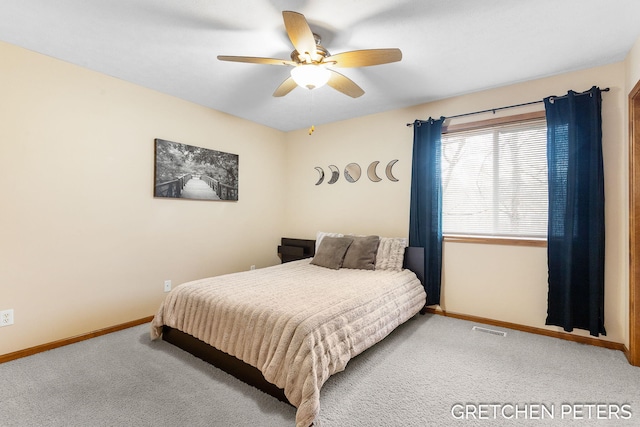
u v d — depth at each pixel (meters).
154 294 3.17
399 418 1.67
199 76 2.81
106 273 2.81
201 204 3.59
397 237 3.67
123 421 1.64
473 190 3.27
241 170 4.05
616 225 2.52
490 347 2.55
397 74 2.76
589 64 2.57
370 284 2.63
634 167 2.27
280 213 4.66
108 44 2.28
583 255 2.59
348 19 1.96
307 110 3.74
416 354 2.42
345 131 4.11
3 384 1.97
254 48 2.33
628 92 2.40
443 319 3.24
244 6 1.84
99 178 2.76
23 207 2.35
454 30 2.09
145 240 3.09
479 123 3.17
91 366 2.20
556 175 2.70
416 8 1.86
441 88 3.08
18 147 2.32
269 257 4.46
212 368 2.18
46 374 2.09
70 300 2.60
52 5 1.84
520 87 2.96
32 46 2.32
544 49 2.34
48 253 2.47
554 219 2.71
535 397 1.87
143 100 3.05
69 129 2.58
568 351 2.48
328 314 1.93
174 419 1.66
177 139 3.33
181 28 2.07
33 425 1.61
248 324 1.94
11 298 2.30
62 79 2.53
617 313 2.52
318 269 3.27
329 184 4.26
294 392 1.64
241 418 1.67
